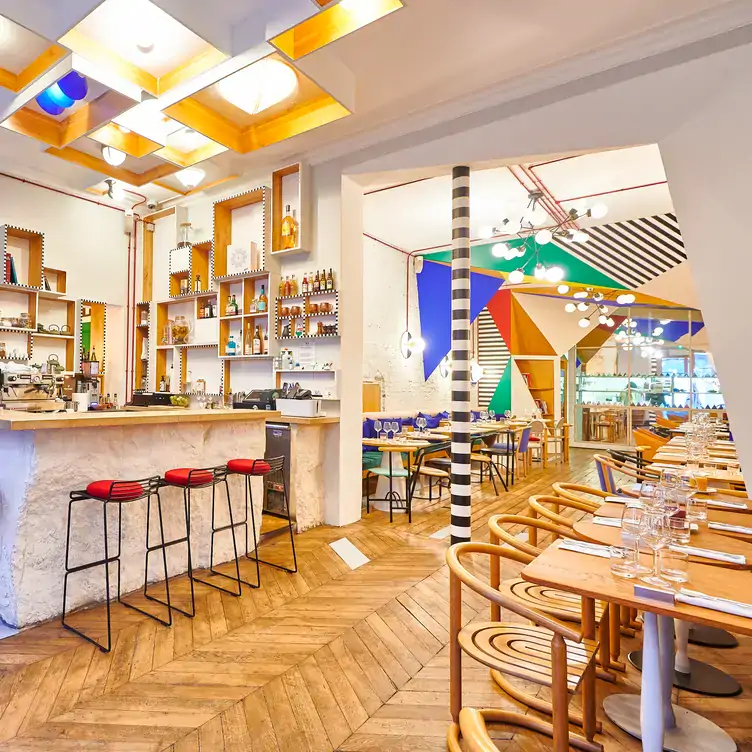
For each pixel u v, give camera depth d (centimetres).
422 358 994
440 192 650
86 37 332
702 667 261
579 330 1116
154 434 352
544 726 208
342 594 342
